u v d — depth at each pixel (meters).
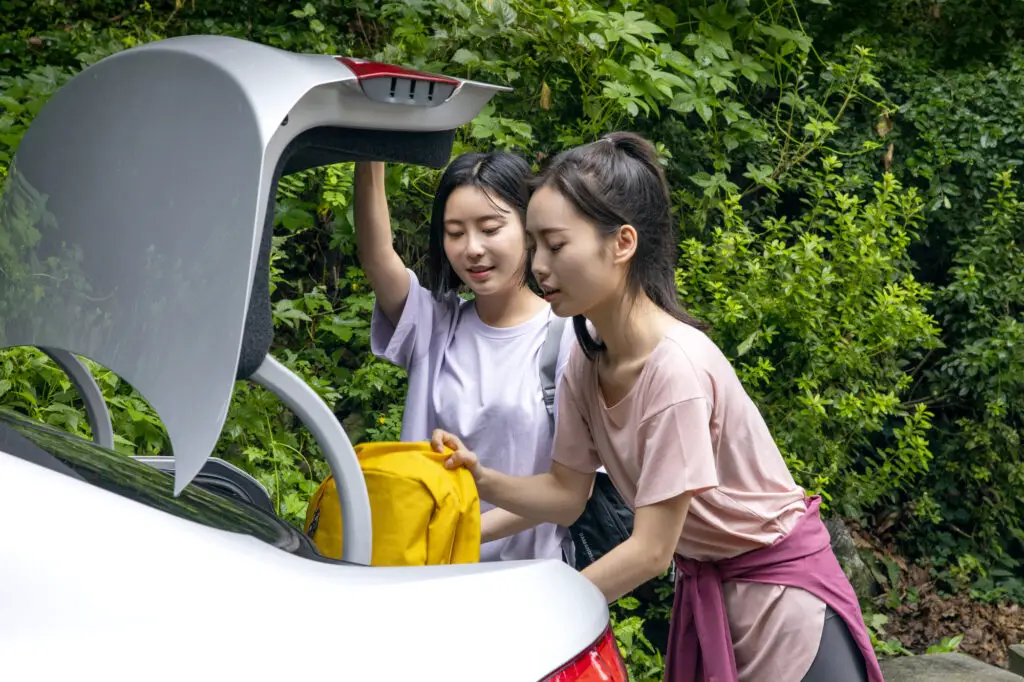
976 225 7.10
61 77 4.37
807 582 2.19
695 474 2.00
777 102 6.80
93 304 1.64
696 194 5.91
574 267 1.99
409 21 5.20
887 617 5.98
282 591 1.27
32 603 1.12
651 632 5.16
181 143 1.57
